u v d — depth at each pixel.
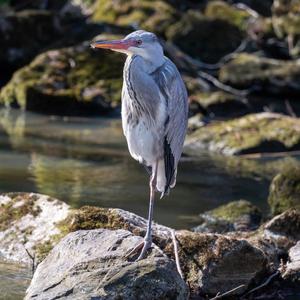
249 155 16.47
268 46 24.08
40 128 18.23
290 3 24.45
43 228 9.96
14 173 13.74
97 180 13.59
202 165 15.39
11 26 23.39
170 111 8.89
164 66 8.90
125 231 8.74
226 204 12.55
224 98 20.31
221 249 8.86
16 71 22.72
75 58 21.64
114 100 20.56
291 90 21.75
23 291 8.78
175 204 12.49
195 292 8.72
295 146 16.70
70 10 26.34
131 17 24.83
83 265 8.24
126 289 7.85
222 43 24.08
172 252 8.96
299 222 10.31
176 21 24.44
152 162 8.97
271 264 9.34
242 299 8.90
